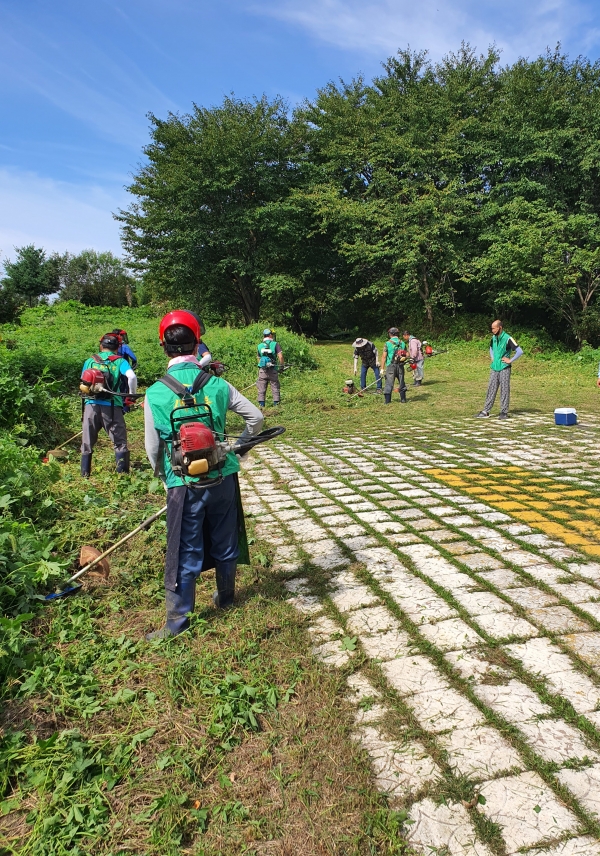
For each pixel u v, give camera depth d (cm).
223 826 204
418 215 2431
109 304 4966
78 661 292
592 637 313
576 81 2509
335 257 2930
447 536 459
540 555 419
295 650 305
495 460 707
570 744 239
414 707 264
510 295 2216
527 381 1541
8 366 829
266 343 1143
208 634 317
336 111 2855
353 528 481
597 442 793
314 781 222
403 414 1072
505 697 268
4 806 214
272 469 688
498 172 2520
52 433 762
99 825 203
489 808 209
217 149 2631
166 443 305
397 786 221
